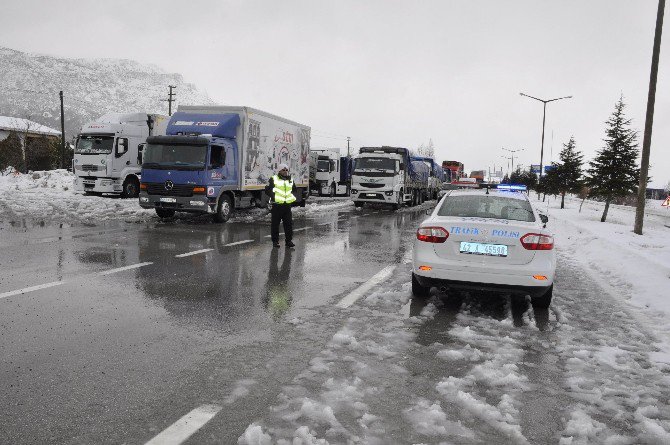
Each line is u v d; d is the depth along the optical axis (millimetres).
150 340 4453
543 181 45250
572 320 5613
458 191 7246
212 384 3572
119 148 23109
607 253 10469
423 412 3248
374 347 4445
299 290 6617
